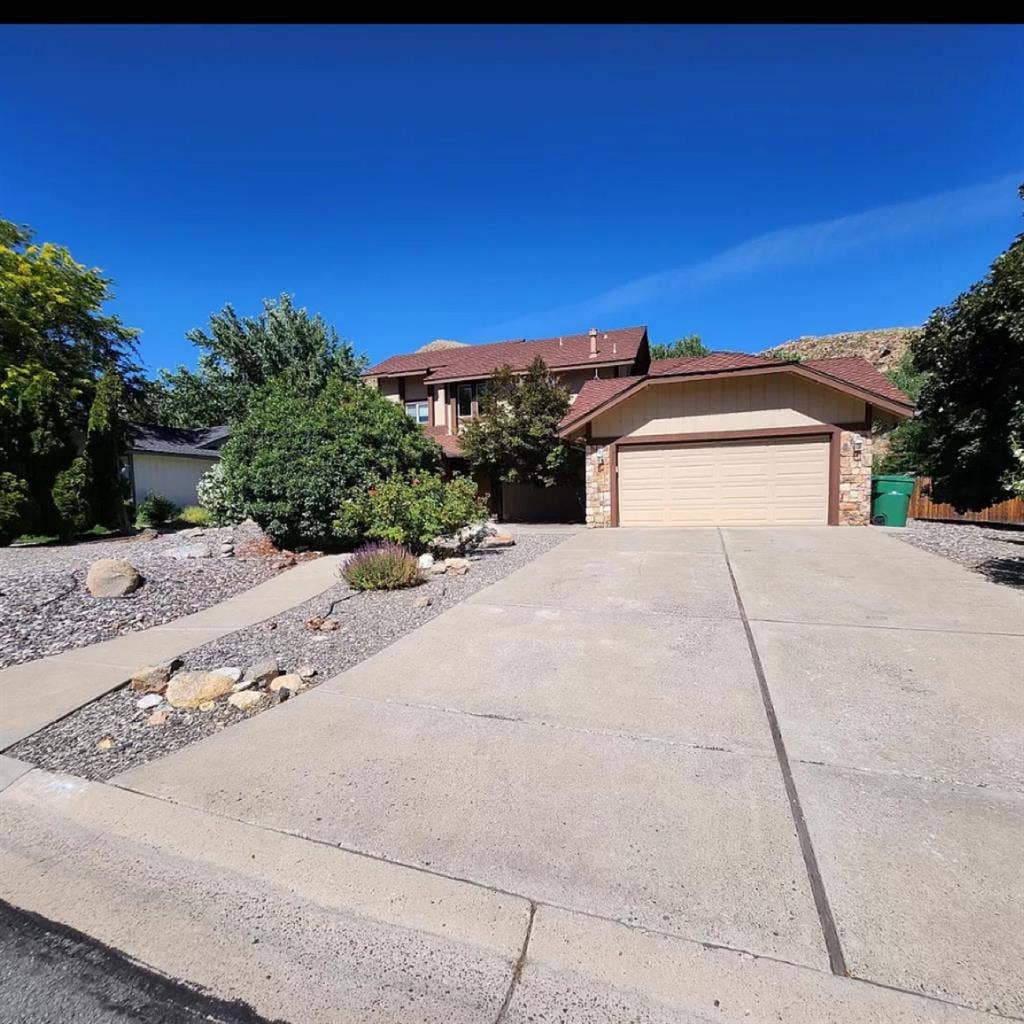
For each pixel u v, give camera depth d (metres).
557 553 9.45
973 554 8.28
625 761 3.07
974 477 13.64
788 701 3.70
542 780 2.92
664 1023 1.70
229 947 2.06
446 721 3.61
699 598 6.15
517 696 3.94
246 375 29.30
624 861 2.33
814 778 2.86
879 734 3.26
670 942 1.95
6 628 5.78
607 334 23.61
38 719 3.83
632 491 14.19
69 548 11.66
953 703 3.60
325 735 3.49
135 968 1.99
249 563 9.07
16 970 1.99
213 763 3.21
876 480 12.80
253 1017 1.80
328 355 29.86
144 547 10.89
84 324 18.95
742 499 13.38
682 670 4.25
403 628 5.59
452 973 1.92
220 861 2.46
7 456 13.66
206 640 5.49
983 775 2.84
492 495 20.39
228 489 11.52
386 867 2.36
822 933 1.95
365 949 2.02
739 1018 1.70
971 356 12.85
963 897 2.08
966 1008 1.68
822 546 9.22
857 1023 1.66
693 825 2.54
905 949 1.88
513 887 2.22
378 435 11.12
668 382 13.59
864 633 4.89
